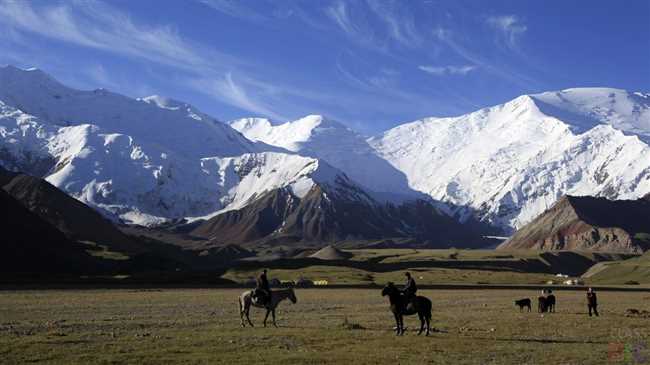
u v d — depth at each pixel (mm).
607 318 63156
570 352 39031
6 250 192625
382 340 43281
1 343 39719
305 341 42469
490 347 40688
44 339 41906
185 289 130500
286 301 87500
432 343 42031
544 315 67125
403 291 47281
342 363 34812
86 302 83312
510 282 190625
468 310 74250
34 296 97812
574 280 195750
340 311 69750
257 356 36344
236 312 67250
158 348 38656
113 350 37656
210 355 36406
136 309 71062
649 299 104625
